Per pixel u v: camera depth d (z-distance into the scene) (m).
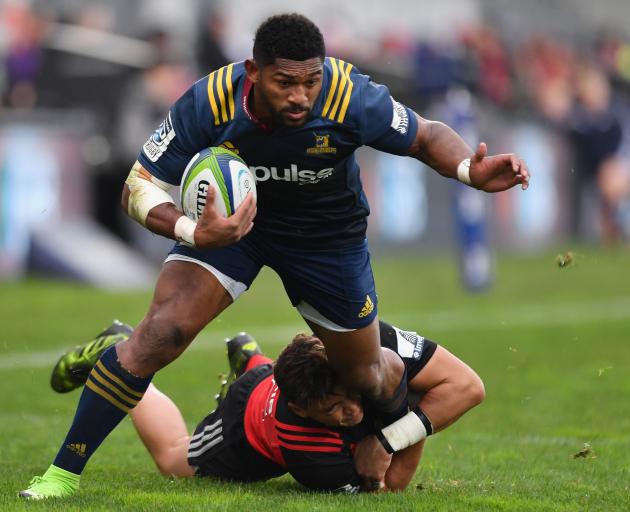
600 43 102.88
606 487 19.19
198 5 71.06
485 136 84.06
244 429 18.72
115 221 69.19
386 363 17.89
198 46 69.56
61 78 65.81
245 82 16.48
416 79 78.62
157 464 20.30
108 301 55.31
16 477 19.88
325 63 16.78
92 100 66.00
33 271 63.16
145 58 66.56
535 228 89.19
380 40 81.81
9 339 43.44
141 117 66.38
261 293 62.03
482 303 58.38
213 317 17.72
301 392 17.36
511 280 69.75
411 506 16.58
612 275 73.56
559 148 92.06
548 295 62.50
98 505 16.42
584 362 39.22
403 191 79.50
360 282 17.83
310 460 17.92
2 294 56.88
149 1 67.75
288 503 16.70
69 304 53.94
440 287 65.12
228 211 16.22
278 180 17.00
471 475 20.72
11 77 64.50
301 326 48.22
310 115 16.44
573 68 97.50
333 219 17.61
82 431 17.56
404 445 18.12
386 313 53.81
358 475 18.16
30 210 63.34
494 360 39.56
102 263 63.44
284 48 15.38
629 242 97.31
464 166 17.34
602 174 95.50
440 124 17.81
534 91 91.50
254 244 17.83
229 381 20.97
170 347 17.30
